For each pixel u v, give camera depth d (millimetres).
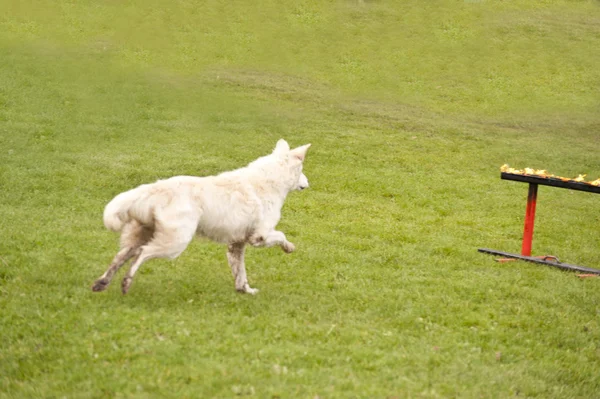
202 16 33125
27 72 21906
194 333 6969
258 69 28109
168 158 15680
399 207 14141
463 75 29719
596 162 19812
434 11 36469
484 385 6527
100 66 24547
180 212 7570
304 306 8172
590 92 28438
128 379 5938
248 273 9391
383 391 6098
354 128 21109
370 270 9953
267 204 8305
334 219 12797
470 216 13969
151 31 30328
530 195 11141
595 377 7082
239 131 19234
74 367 6125
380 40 33000
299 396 5875
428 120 23312
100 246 9789
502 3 38375
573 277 10469
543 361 7328
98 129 17469
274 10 35062
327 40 32469
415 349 7168
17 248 9352
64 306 7434
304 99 24250
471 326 8109
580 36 34312
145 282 8461
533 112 25875
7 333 6734
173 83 23922
